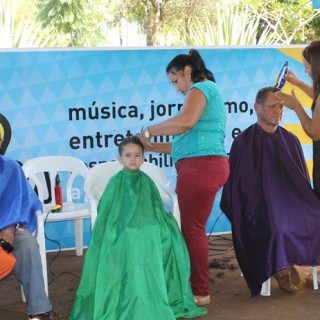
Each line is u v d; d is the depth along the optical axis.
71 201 4.55
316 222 3.87
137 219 3.36
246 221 3.90
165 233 3.45
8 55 4.66
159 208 3.48
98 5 14.37
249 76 5.22
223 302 3.76
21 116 4.74
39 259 3.29
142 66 4.95
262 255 3.77
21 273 3.26
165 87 5.02
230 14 8.62
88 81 4.84
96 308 3.24
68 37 14.11
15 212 3.30
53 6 13.80
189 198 3.52
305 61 3.74
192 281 3.67
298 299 3.81
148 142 3.54
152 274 3.30
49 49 4.73
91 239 3.42
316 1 5.27
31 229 3.47
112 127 4.94
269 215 3.80
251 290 3.80
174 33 14.03
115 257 3.31
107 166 3.93
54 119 4.81
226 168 3.55
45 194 4.66
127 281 3.27
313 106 3.70
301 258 3.81
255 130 4.01
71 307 3.73
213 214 5.31
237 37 8.55
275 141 4.00
